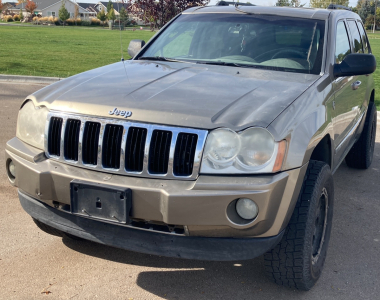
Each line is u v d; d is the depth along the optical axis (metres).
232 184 2.44
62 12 89.62
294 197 2.62
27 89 10.61
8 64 14.95
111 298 2.87
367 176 5.56
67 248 3.49
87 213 2.66
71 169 2.75
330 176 3.08
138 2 11.78
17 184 2.94
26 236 3.64
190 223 2.47
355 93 4.41
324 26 3.98
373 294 3.05
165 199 2.47
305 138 2.71
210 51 3.97
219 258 2.58
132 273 3.18
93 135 2.74
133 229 2.64
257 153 2.49
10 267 3.18
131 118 2.65
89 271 3.18
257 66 3.69
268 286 3.08
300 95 2.97
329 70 3.61
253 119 2.55
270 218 2.49
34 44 26.75
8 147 3.04
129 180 2.60
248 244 2.55
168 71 3.48
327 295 3.01
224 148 2.51
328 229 3.27
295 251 2.77
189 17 4.53
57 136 2.86
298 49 3.77
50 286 2.97
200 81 3.18
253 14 4.23
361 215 4.39
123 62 3.99
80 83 3.22
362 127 5.27
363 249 3.70
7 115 7.70
